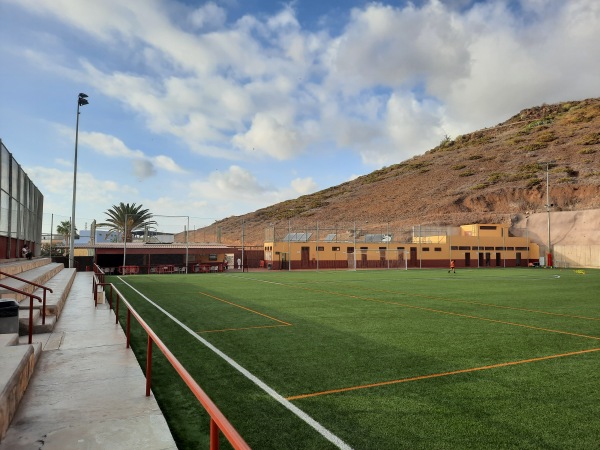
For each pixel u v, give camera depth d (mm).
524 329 10758
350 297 18328
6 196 19625
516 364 7375
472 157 122125
